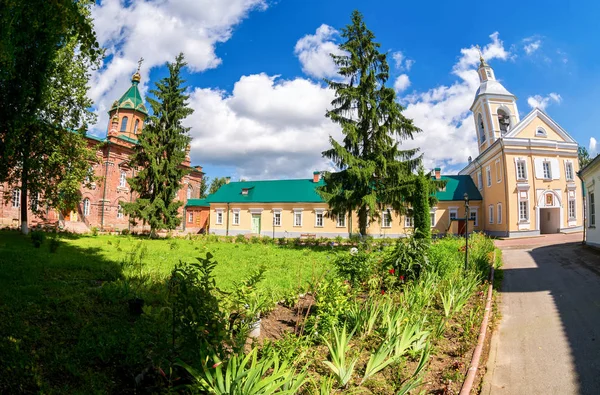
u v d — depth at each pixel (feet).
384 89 70.18
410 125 70.44
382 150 68.44
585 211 68.59
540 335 21.49
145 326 17.84
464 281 29.04
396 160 69.31
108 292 23.39
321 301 20.35
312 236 130.41
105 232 102.73
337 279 24.17
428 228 49.73
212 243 80.48
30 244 53.16
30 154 68.69
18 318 18.38
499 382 15.79
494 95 125.70
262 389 11.02
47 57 31.04
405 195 67.41
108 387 12.72
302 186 146.30
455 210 129.90
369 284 28.71
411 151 69.92
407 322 18.31
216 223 151.84
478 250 51.72
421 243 33.22
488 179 123.24
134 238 85.56
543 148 110.22
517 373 16.58
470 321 21.30
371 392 14.12
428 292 25.85
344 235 132.57
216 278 34.73
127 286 24.21
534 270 45.62
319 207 137.18
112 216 130.00
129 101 153.99
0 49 21.77
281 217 142.00
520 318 25.31
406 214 71.31
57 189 75.05
